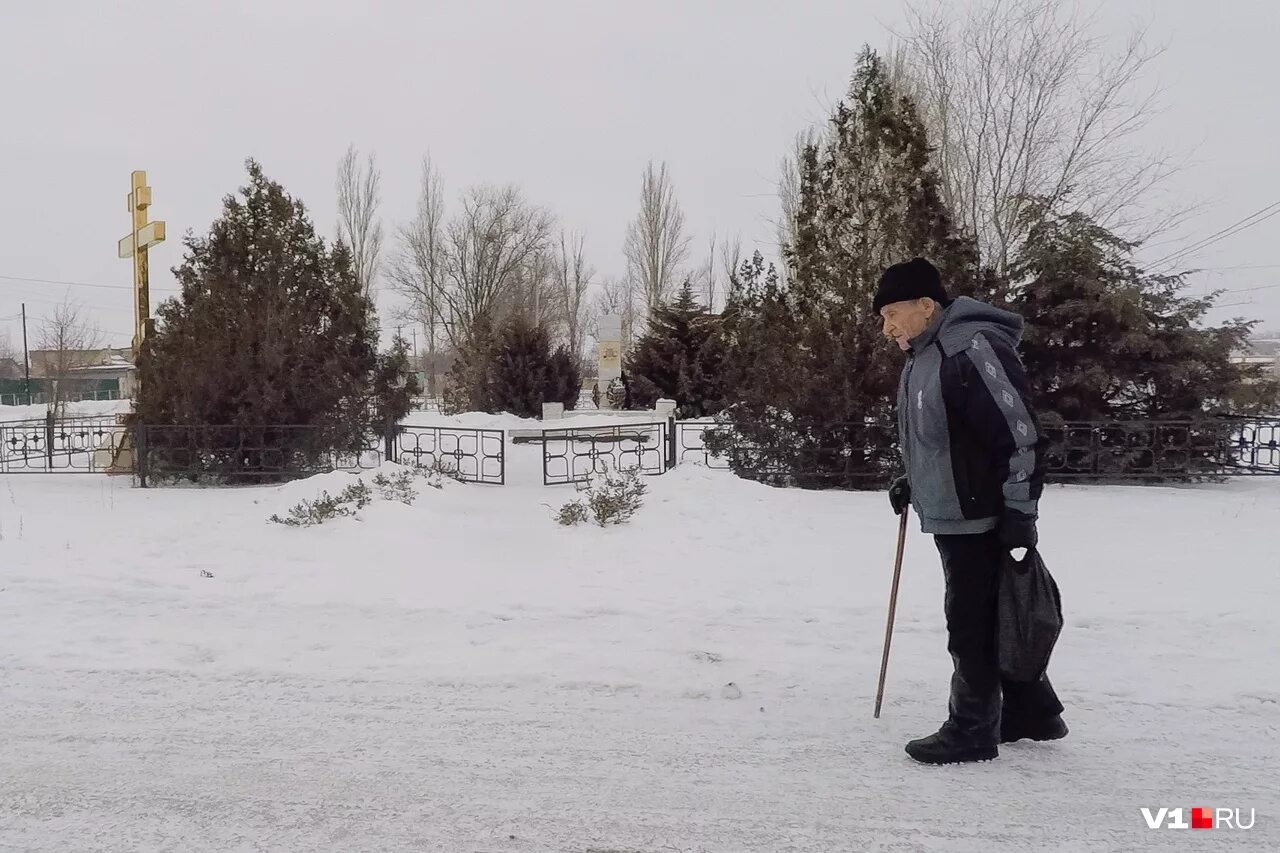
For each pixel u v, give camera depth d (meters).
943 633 4.93
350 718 3.81
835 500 9.65
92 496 10.34
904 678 4.22
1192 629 4.93
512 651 4.65
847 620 5.17
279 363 11.33
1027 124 15.34
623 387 28.44
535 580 6.11
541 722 3.75
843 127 11.55
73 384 42.19
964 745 3.30
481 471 11.62
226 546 7.05
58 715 3.86
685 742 3.54
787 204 24.62
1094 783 3.17
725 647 4.70
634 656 4.55
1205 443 11.09
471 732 3.66
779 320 11.38
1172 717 3.75
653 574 6.30
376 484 9.17
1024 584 3.23
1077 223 12.08
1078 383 11.19
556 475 12.29
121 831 2.87
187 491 10.78
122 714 3.87
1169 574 6.22
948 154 16.27
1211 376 11.46
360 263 41.94
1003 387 3.08
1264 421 10.97
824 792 3.12
